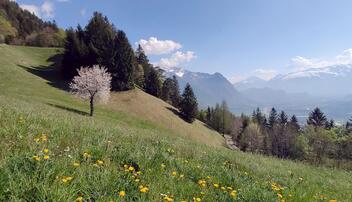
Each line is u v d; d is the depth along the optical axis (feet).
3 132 24.88
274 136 357.82
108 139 32.40
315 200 26.21
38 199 15.31
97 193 17.39
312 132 340.18
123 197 17.95
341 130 386.11
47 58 375.04
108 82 229.04
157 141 38.40
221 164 34.91
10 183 15.61
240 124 442.50
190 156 34.94
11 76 257.96
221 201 21.17
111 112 252.42
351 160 312.91
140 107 283.79
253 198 22.58
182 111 325.83
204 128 350.64
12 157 18.93
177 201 19.02
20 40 499.92
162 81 447.83
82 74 221.05
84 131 33.40
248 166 37.65
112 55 299.38
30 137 25.09
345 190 36.88
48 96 236.84
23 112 37.68
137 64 381.40
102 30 319.27
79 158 22.72
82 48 304.30
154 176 23.07
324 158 316.19
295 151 334.85
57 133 28.94
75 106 231.09
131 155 26.00
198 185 23.47
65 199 15.60
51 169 17.99
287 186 31.60
